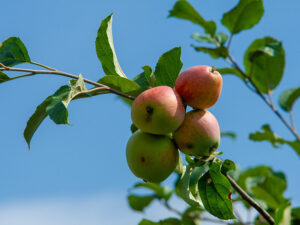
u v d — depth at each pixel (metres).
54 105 1.37
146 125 1.38
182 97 1.40
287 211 1.39
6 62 1.47
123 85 1.44
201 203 1.43
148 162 1.40
